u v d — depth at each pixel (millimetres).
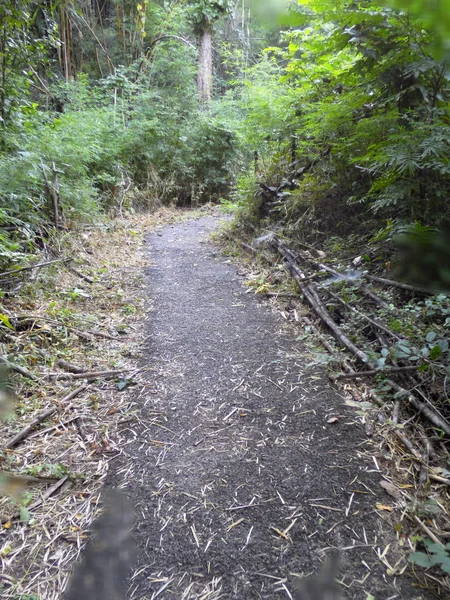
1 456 1826
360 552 1407
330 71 4402
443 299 2430
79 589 1312
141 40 9820
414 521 1504
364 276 3119
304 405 2203
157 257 4969
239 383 2436
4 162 3906
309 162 4832
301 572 1350
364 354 2404
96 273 4121
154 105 8773
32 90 7305
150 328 3146
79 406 2219
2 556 1417
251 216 5324
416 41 2771
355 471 1749
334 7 2986
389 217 3494
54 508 1611
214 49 11203
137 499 1650
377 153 3107
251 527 1517
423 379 2158
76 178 5523
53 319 2967
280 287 3719
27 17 4207
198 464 1828
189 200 9312
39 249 4016
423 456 1788
